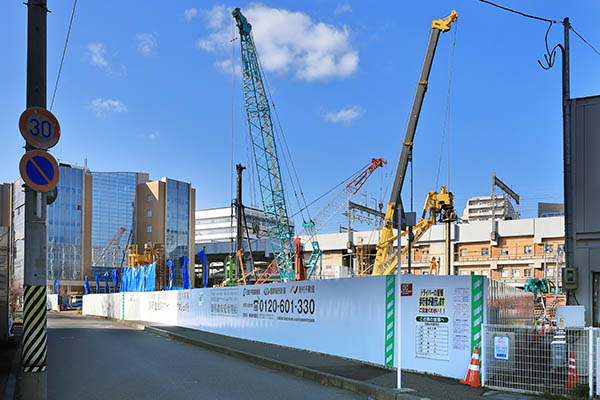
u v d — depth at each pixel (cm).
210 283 12862
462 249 7375
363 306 1321
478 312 1070
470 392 923
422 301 1156
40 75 870
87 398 912
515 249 6950
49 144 862
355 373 1123
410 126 3997
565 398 866
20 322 3020
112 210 13212
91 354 1595
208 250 11638
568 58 1227
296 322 1619
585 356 923
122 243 13112
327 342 1458
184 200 13675
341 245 8206
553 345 1016
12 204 11175
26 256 854
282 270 5566
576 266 1199
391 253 3991
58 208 12044
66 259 11962
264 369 1290
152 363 1382
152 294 3306
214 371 1243
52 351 1681
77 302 8256
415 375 1098
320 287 1506
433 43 4016
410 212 1030
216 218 16462
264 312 1833
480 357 1021
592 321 1169
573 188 1223
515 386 950
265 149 5516
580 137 1227
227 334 2142
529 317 1692
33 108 849
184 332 2316
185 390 986
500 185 8144
